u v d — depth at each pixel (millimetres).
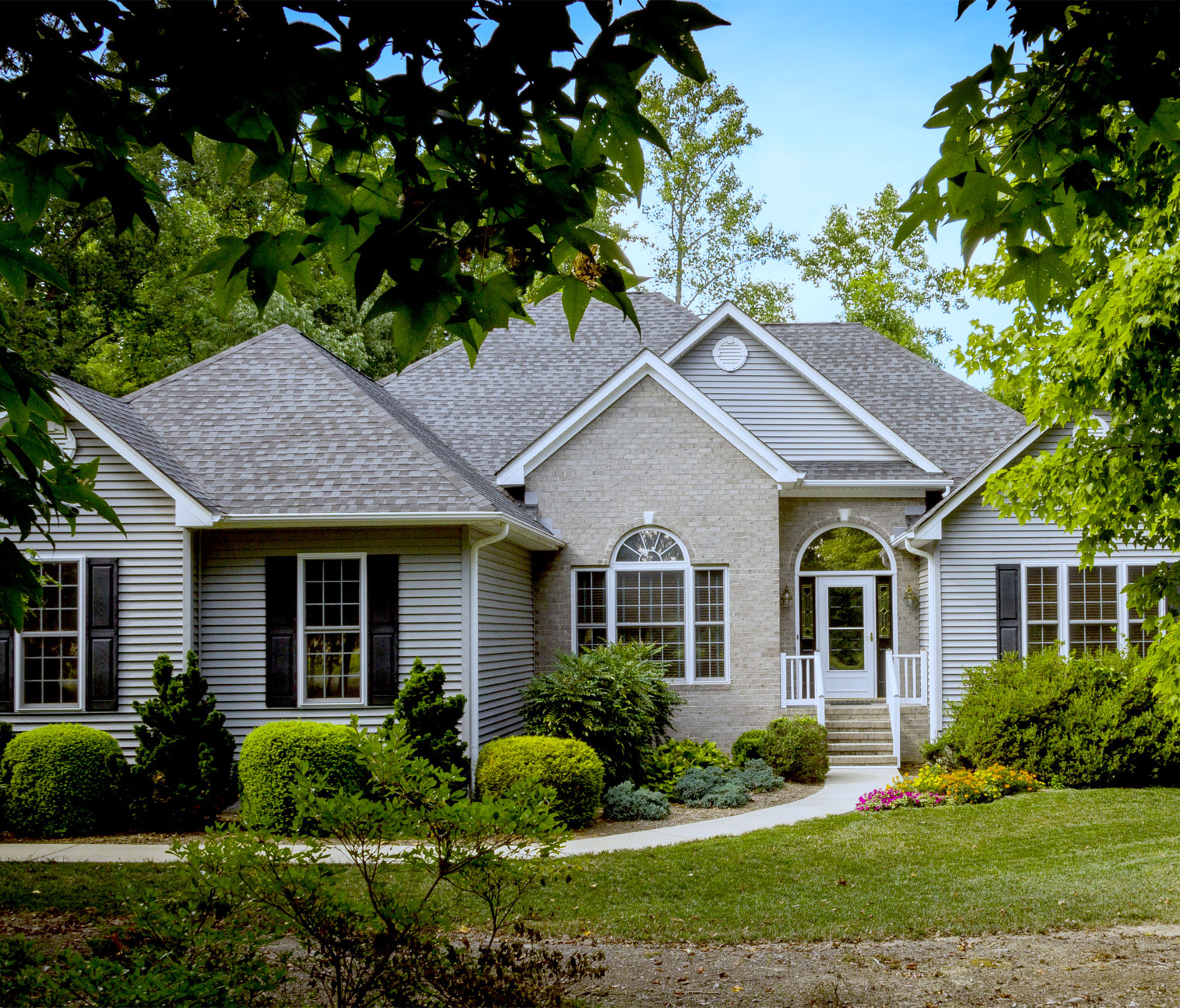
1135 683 14914
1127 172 6238
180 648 13961
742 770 15977
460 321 3918
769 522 18328
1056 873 9836
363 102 3752
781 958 7441
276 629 14602
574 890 9344
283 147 3674
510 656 16891
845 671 19766
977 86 3867
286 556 14688
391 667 14539
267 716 14492
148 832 12539
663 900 9031
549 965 5531
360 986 5105
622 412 18656
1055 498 9047
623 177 3666
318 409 16078
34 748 12391
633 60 3330
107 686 13875
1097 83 3775
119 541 14023
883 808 13430
